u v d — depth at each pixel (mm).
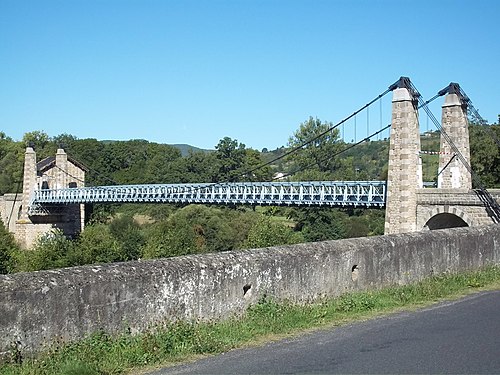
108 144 125125
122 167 122375
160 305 8023
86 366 6645
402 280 11461
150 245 56938
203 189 65188
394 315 9484
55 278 7148
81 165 102875
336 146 93625
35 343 6871
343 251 10391
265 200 53031
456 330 8492
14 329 6727
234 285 8859
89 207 95250
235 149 99125
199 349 7500
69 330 7156
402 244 11500
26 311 6820
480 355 7199
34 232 93312
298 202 49188
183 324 8055
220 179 97875
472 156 52094
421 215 35688
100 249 55156
